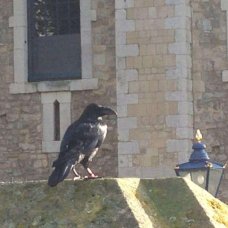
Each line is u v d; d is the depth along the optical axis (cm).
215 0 1816
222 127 1795
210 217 858
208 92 1800
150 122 1778
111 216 830
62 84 1853
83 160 936
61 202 855
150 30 1788
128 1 1800
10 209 863
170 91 1772
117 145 1797
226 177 1764
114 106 1817
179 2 1777
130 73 1794
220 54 1809
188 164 1238
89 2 1852
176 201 870
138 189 873
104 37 1839
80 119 948
